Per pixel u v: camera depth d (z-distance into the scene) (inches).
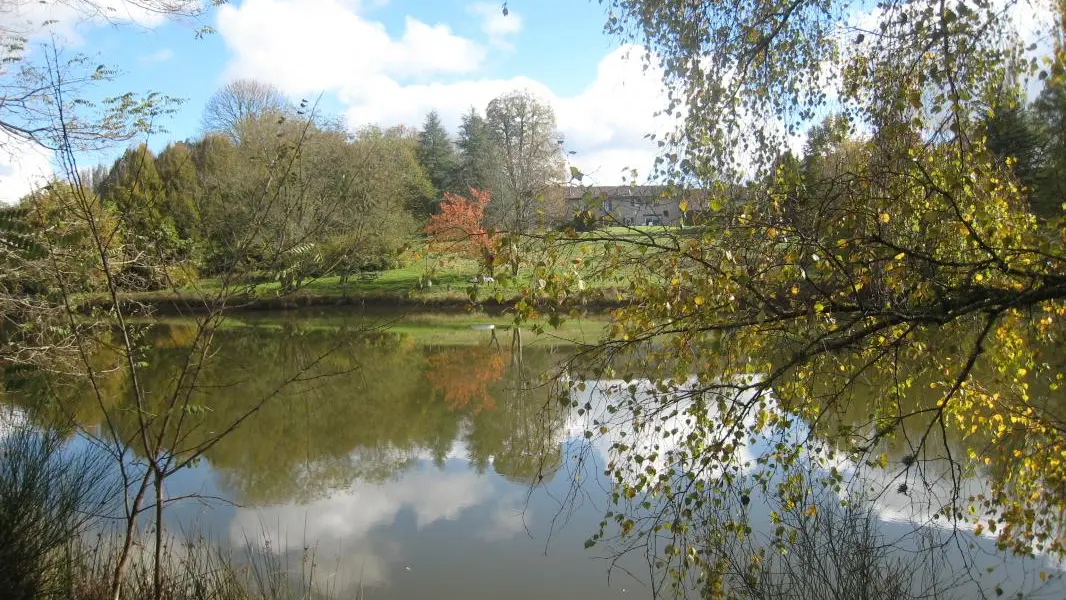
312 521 283.6
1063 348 159.5
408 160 1280.8
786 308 149.2
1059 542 180.9
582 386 152.6
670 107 174.6
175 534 258.8
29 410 196.7
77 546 196.7
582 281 136.7
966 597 174.7
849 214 146.2
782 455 167.6
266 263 166.9
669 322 147.0
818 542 162.4
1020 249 128.5
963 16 131.6
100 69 203.9
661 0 175.3
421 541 260.5
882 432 151.9
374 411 482.0
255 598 204.5
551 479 312.5
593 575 220.5
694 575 208.7
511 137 1307.8
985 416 178.4
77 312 207.6
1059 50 131.3
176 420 431.5
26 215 171.6
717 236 147.7
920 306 137.1
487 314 1080.2
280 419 459.5
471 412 478.0
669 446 208.1
